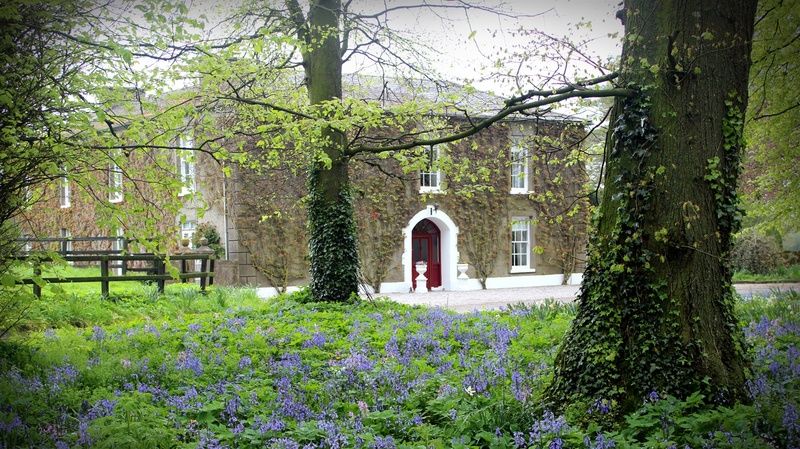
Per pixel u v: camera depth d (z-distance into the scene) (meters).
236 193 21.38
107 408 5.38
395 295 23.05
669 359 5.46
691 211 5.49
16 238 7.38
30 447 4.57
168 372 7.03
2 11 5.67
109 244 27.36
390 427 5.16
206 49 7.83
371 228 24.25
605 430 5.26
